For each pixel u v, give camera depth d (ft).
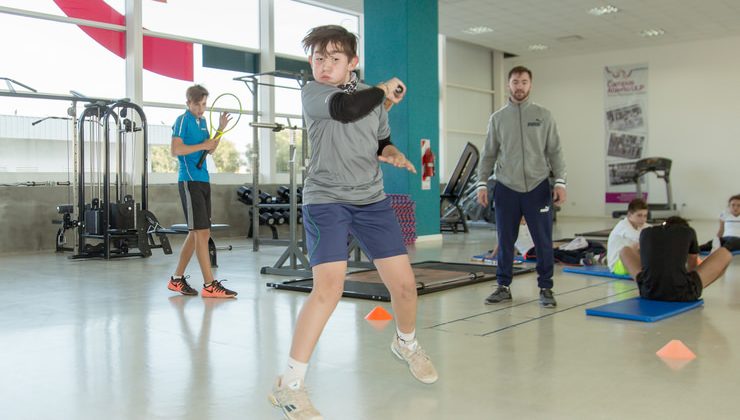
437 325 11.87
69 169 29.53
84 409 7.52
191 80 33.53
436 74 31.27
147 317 12.82
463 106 49.70
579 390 8.02
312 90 6.91
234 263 22.21
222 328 11.78
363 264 20.26
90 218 24.48
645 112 48.29
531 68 53.36
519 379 8.51
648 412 7.20
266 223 32.14
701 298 13.87
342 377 8.68
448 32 43.83
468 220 41.24
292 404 6.77
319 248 7.05
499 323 12.01
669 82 47.24
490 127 13.85
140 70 30.96
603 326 11.69
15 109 27.86
